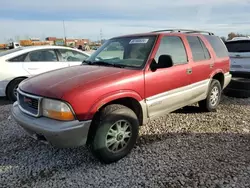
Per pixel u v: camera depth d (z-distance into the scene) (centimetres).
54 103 262
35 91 282
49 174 282
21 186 259
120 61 363
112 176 275
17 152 336
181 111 515
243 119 466
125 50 377
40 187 257
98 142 284
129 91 306
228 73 546
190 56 415
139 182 262
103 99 279
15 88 621
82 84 277
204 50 461
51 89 273
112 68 336
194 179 265
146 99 332
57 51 700
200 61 438
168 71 361
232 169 283
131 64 344
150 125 434
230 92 657
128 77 307
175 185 256
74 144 269
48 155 328
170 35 392
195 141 365
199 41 456
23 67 627
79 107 262
